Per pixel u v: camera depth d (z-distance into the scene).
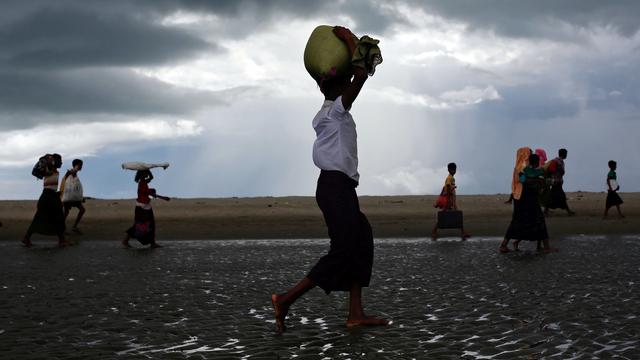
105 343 5.00
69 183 19.98
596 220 20.72
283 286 8.22
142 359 4.47
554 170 22.47
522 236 12.80
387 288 7.78
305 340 5.00
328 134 5.58
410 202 31.19
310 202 32.66
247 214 26.11
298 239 17.91
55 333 5.39
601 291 7.18
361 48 5.45
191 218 24.98
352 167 5.62
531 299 6.71
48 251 14.78
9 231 21.75
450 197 17.11
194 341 5.03
